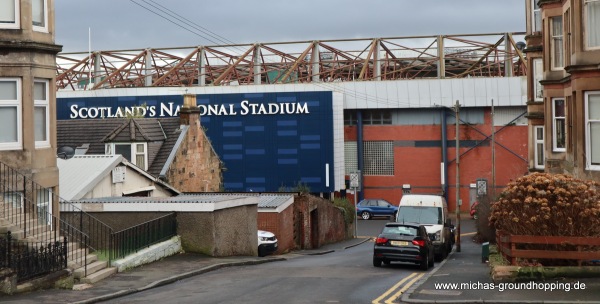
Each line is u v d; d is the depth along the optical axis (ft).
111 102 246.88
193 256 82.94
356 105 238.48
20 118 68.44
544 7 98.48
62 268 63.10
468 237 169.89
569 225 61.21
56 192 72.69
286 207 116.88
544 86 99.09
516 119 229.04
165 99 244.22
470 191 231.91
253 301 54.85
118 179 102.99
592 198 62.03
